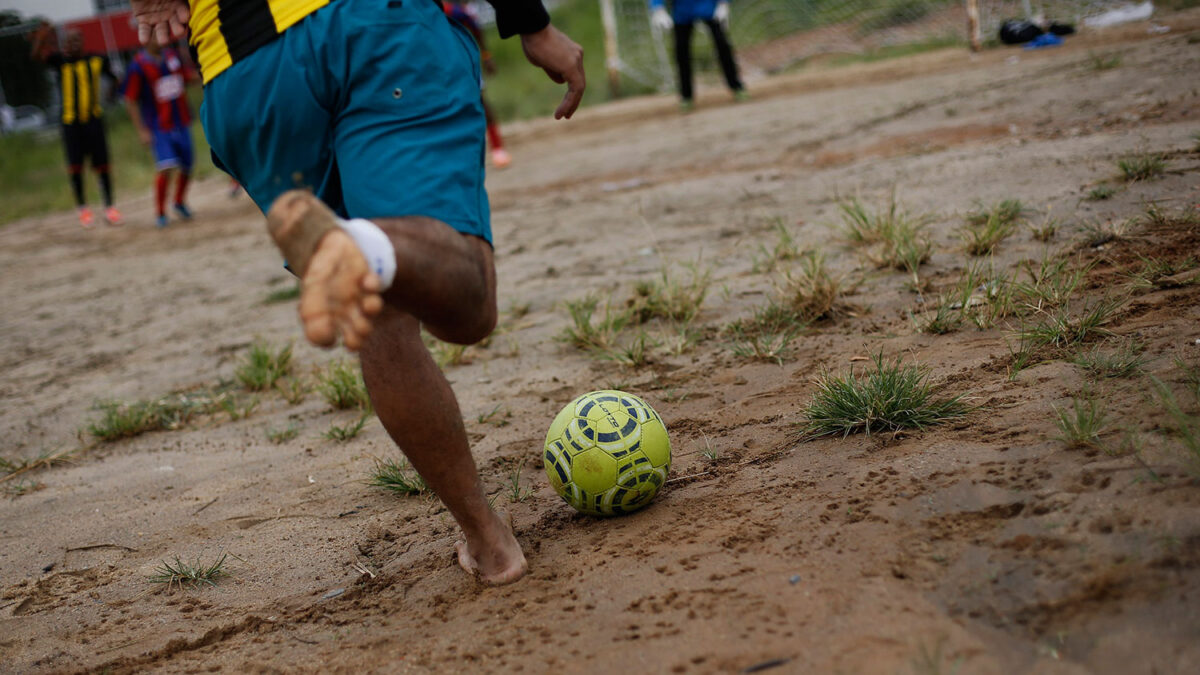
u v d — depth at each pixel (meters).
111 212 12.71
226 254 9.32
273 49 2.06
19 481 4.11
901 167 6.58
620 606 2.11
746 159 8.41
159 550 3.12
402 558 2.73
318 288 1.47
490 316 2.02
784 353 3.81
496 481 3.18
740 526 2.36
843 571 2.02
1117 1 13.15
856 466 2.55
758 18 18.55
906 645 1.73
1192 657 1.54
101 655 2.46
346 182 2.04
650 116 13.30
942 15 16.11
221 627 2.50
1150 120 6.14
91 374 5.81
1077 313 3.30
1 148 20.48
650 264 5.72
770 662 1.76
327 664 2.19
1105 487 2.04
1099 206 4.61
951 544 2.01
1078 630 1.66
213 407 4.79
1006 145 6.43
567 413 2.69
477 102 2.14
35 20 22.14
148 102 11.48
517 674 1.94
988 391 2.82
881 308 4.07
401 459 3.58
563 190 9.00
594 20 21.14
